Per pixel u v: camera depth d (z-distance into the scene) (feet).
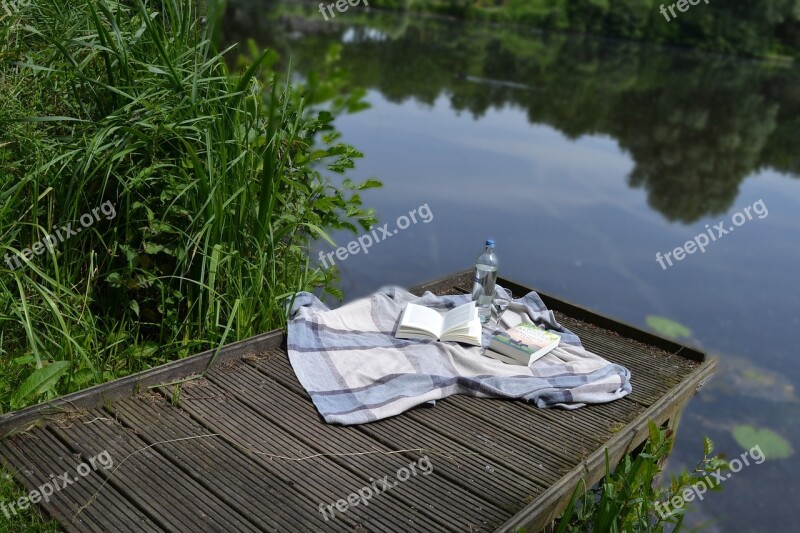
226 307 9.46
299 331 9.25
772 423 12.44
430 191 21.53
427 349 9.36
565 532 7.47
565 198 22.75
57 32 9.73
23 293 8.09
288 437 7.59
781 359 14.47
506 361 9.39
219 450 7.27
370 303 10.14
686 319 15.98
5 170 8.93
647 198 24.08
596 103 36.65
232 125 9.48
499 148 27.12
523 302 11.17
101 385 7.70
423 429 8.01
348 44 38.96
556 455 7.75
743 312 16.43
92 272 8.90
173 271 9.46
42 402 7.36
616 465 8.01
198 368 8.55
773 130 35.47
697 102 39.60
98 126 9.00
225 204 8.89
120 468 6.85
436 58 41.57
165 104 9.14
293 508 6.57
